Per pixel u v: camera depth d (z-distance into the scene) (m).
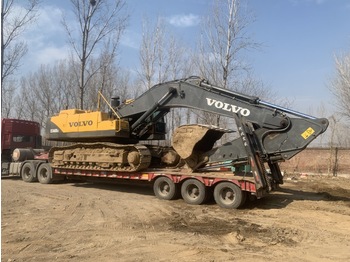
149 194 12.80
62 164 14.62
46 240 6.87
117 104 13.55
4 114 38.47
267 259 5.92
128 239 7.00
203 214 9.42
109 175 13.11
